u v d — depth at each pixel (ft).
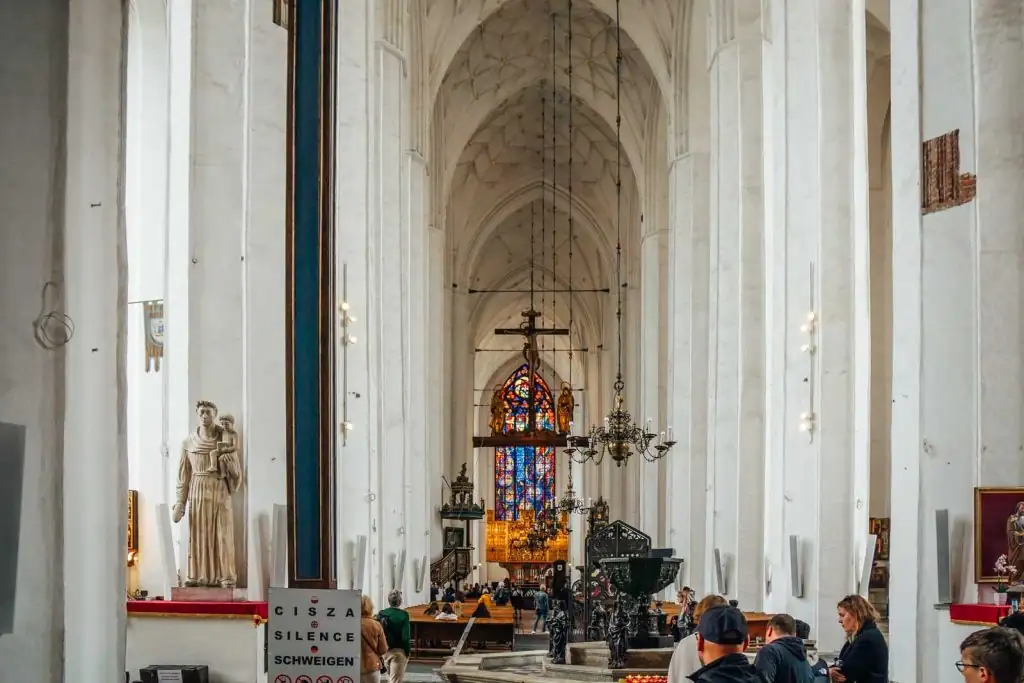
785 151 63.98
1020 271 37.32
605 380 162.09
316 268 25.38
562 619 57.62
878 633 27.73
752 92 75.10
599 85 127.34
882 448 81.97
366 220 70.85
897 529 40.65
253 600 47.32
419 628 84.58
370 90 71.82
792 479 62.90
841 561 61.00
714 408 76.02
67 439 24.49
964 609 36.22
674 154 103.86
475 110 129.29
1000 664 15.47
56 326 23.76
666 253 121.49
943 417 38.27
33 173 23.81
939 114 39.01
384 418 81.76
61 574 23.47
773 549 67.26
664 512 117.08
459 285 150.61
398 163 82.12
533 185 150.41
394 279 82.28
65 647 24.18
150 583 56.13
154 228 57.21
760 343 73.77
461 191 148.15
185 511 47.78
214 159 50.08
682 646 25.89
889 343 82.79
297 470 24.88
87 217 24.82
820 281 61.98
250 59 50.44
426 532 99.55
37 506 23.38
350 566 67.56
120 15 25.46
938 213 38.75
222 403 48.96
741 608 72.13
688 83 102.37
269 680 22.91
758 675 18.53
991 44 37.76
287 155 25.55
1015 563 36.24
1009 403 37.06
